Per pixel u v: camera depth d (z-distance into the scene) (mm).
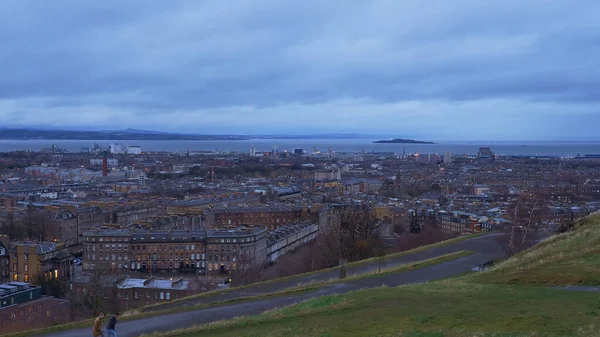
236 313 66625
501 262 88312
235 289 87875
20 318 126125
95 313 125812
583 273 61219
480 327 44188
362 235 165500
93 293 136375
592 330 40375
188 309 70125
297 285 87250
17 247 191750
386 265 105375
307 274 101000
